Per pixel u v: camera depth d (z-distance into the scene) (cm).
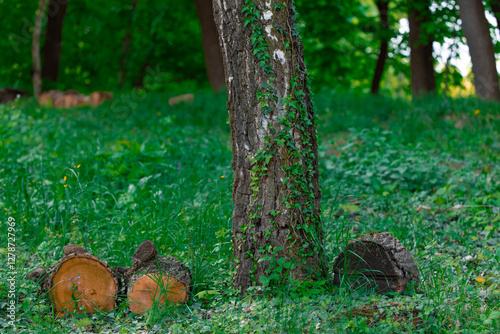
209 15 1689
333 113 1278
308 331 335
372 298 362
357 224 567
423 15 1423
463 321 341
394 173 717
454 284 398
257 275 392
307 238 396
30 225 521
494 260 448
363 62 2052
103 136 981
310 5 1733
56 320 371
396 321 334
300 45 402
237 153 398
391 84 2467
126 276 395
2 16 2112
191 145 884
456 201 645
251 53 386
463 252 486
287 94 389
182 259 454
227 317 358
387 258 380
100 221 542
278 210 388
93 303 384
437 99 1245
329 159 830
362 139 888
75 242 491
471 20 1205
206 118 1205
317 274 394
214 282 421
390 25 1775
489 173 734
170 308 379
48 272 391
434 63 1609
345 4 1795
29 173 666
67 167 697
